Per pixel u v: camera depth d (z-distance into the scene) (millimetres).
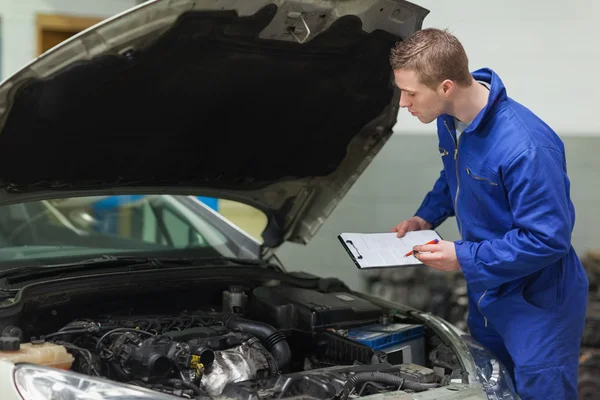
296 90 2643
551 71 4828
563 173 2398
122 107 2383
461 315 4766
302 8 2248
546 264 2293
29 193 2555
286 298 2684
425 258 2406
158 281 2604
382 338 2543
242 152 2877
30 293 2285
